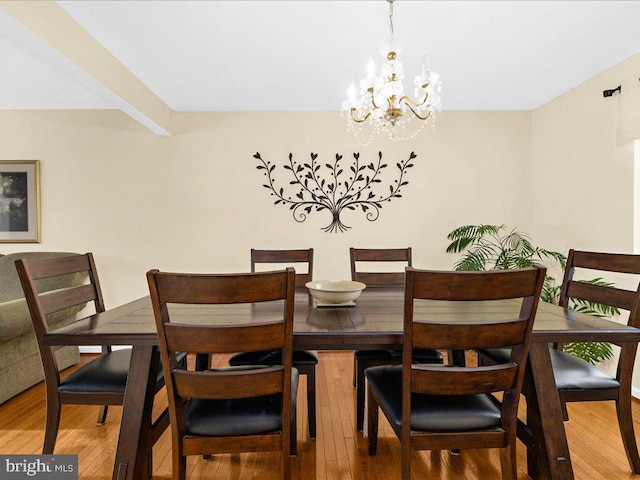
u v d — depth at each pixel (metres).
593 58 2.41
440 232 3.42
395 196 3.41
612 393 1.57
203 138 3.36
